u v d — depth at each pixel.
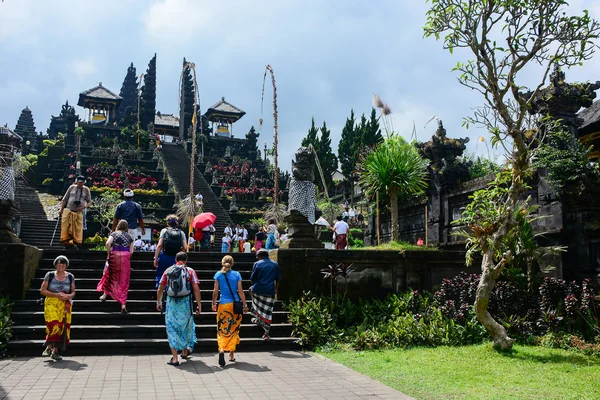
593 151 13.34
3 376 6.32
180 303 7.30
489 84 8.36
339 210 33.78
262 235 16.12
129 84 84.94
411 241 16.56
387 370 6.92
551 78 11.50
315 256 10.38
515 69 8.30
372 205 18.77
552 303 9.38
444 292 10.26
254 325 9.04
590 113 13.41
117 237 9.09
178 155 55.50
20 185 38.56
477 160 15.70
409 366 7.16
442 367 7.06
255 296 8.67
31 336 8.11
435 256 11.15
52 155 45.44
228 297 7.48
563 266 10.35
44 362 7.25
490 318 8.29
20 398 5.27
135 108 68.69
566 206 10.52
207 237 18.45
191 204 22.36
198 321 9.19
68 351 7.86
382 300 10.75
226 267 7.66
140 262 10.91
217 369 6.98
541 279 10.25
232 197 40.62
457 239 13.82
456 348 8.56
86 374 6.49
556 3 8.02
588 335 8.76
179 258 7.47
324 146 51.91
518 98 8.24
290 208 11.25
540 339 8.81
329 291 10.44
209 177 47.62
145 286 10.10
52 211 33.94
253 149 64.75
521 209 9.65
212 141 63.06
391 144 13.67
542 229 10.94
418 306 10.30
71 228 11.17
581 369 6.87
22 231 26.83
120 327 8.45
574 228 10.33
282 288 10.14
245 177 48.41
